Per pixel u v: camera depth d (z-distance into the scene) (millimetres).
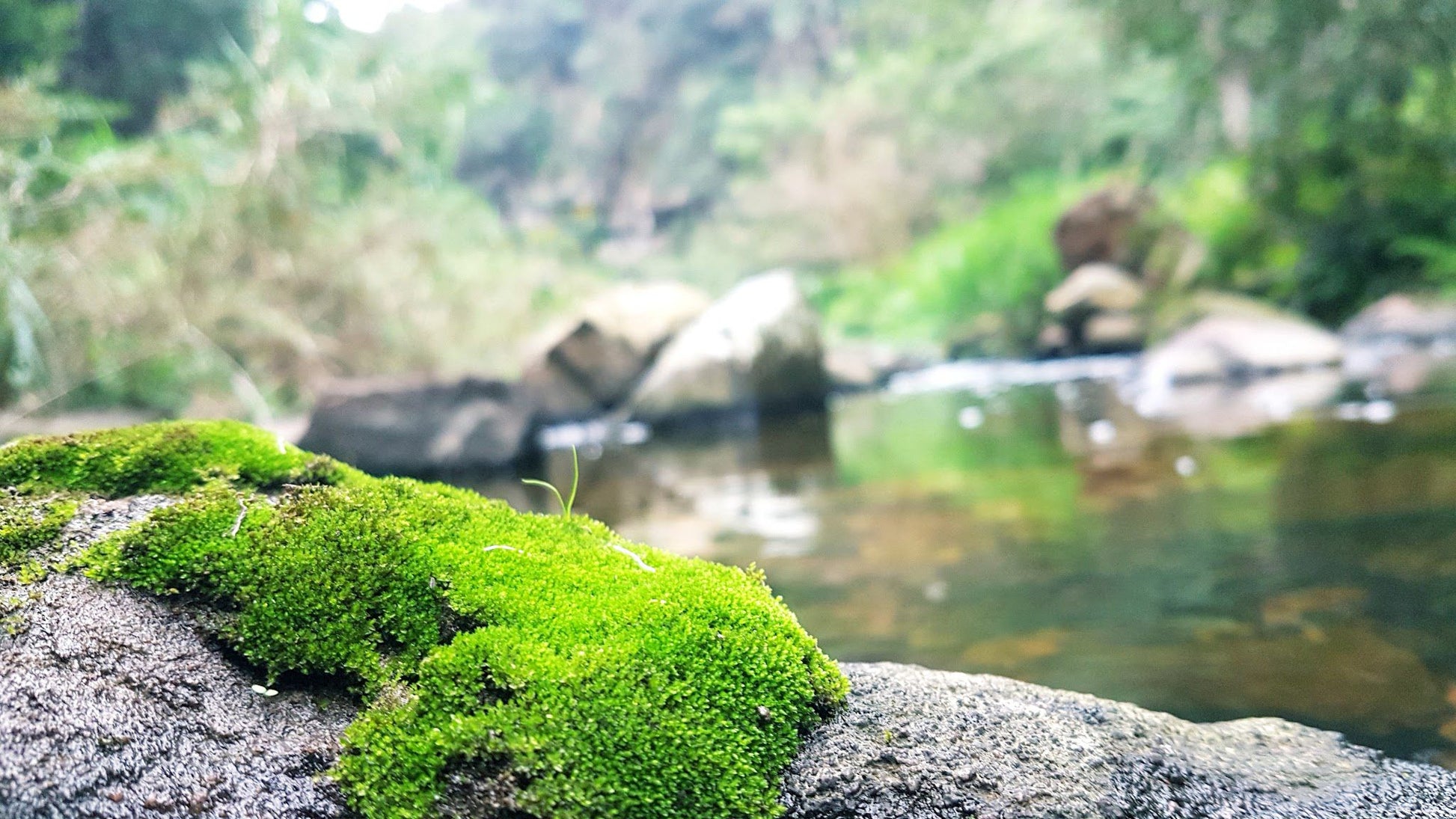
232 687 1563
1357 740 2018
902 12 21766
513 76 30594
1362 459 4535
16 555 1656
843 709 1702
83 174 6152
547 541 1873
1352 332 9586
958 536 3973
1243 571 3158
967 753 1626
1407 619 2621
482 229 10812
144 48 8250
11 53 6762
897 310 17844
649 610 1663
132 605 1617
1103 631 2762
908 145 21031
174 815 1358
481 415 7086
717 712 1534
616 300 10523
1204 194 13211
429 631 1645
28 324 5645
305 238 8266
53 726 1374
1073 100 18562
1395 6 9344
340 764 1475
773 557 3850
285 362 8555
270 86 8148
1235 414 6363
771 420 9219
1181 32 11453
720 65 29547
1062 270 14078
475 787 1417
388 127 8867
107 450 1956
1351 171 10711
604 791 1400
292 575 1676
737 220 25406
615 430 9086
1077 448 5785
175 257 7012
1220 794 1624
